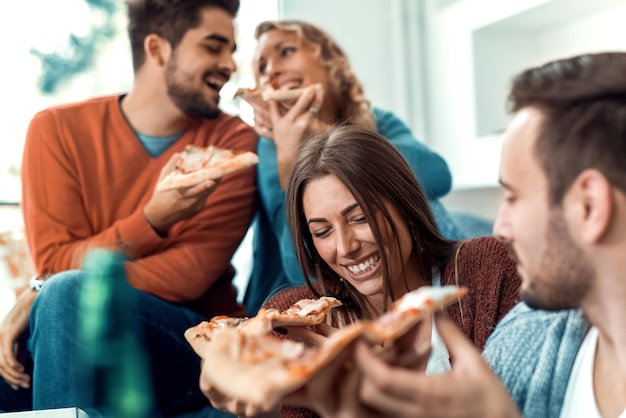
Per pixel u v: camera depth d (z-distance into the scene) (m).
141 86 2.06
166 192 1.85
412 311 0.56
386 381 0.50
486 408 0.51
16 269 2.07
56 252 1.95
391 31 2.69
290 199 1.08
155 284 1.94
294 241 1.11
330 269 1.14
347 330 0.53
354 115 2.23
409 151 2.16
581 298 0.56
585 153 0.51
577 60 0.56
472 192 2.55
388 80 2.71
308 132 1.95
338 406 0.57
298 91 1.99
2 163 2.17
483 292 1.07
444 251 1.13
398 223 1.05
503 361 0.77
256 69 2.27
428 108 2.76
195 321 1.96
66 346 1.51
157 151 2.07
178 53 2.04
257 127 2.09
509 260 1.08
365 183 1.00
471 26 2.53
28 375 1.79
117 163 2.03
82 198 2.02
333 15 2.58
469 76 2.55
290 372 0.50
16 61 2.17
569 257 0.54
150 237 1.94
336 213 1.01
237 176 2.08
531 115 0.55
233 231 2.08
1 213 2.15
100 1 2.18
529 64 2.62
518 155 0.55
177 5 2.02
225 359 0.56
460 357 0.55
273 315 0.76
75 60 2.21
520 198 0.56
